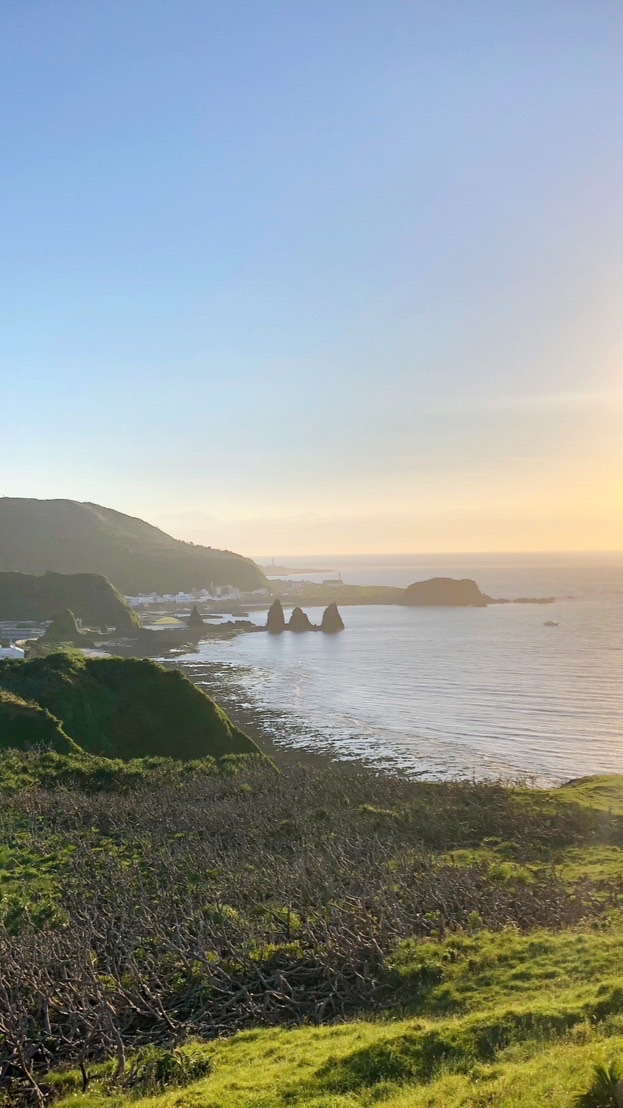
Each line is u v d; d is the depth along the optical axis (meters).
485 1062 12.31
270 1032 16.12
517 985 16.23
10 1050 15.86
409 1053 13.04
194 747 61.94
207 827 34.38
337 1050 13.78
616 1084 9.58
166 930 21.44
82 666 66.94
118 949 20.16
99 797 39.91
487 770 65.56
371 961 18.91
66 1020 17.22
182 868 28.06
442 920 21.22
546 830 34.59
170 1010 17.83
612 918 21.19
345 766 66.56
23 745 51.75
